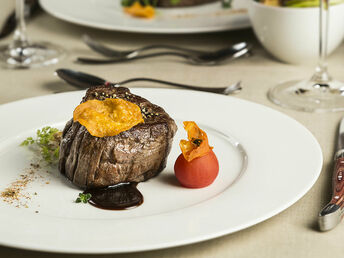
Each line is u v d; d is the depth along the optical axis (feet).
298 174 1.86
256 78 2.68
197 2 3.34
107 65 2.83
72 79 2.54
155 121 1.90
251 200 1.75
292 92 2.50
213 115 2.20
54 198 1.83
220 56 2.84
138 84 2.60
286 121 2.13
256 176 1.86
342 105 2.40
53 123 2.18
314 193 1.89
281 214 1.80
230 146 2.06
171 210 1.78
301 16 2.62
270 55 2.92
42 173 1.95
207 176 1.85
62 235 1.63
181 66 2.82
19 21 3.00
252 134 2.08
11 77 2.71
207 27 2.92
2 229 1.64
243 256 1.66
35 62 2.85
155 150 1.89
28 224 1.67
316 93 2.48
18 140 2.10
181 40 3.12
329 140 2.17
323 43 2.49
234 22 3.02
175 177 1.92
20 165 1.98
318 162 1.90
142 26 2.98
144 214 1.77
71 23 3.42
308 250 1.67
